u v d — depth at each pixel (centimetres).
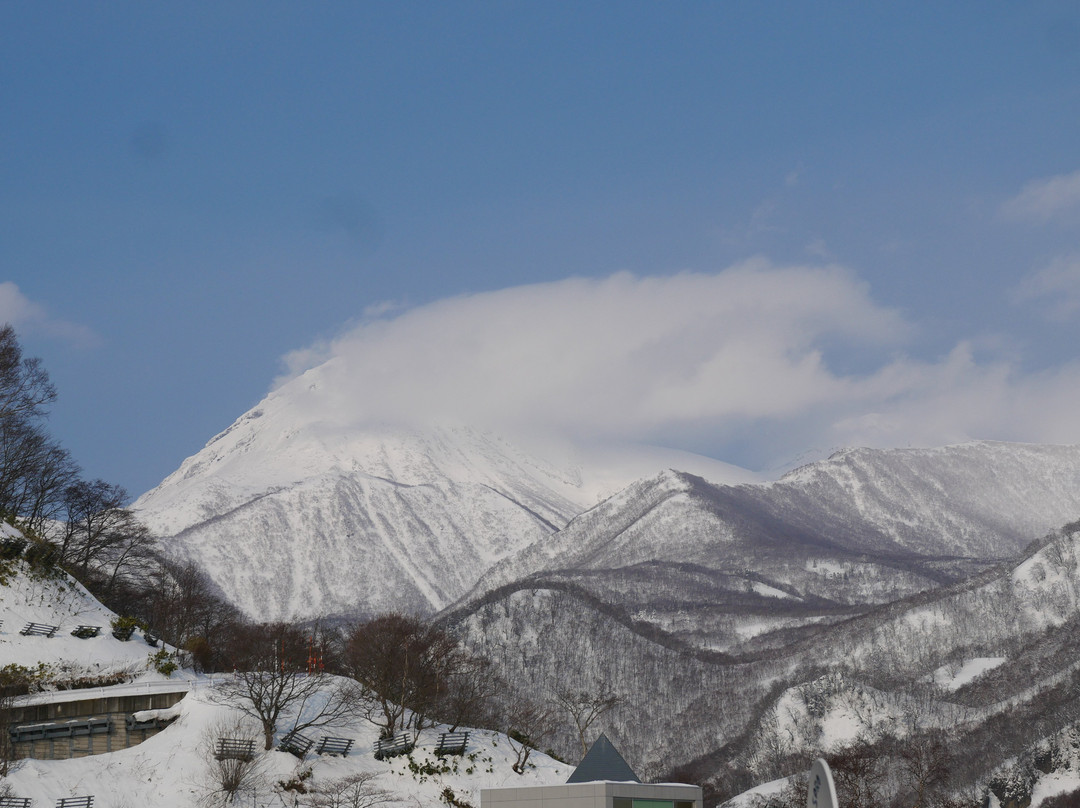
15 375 14000
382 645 13912
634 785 9038
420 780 11444
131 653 12888
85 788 10025
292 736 11412
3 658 11750
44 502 15975
